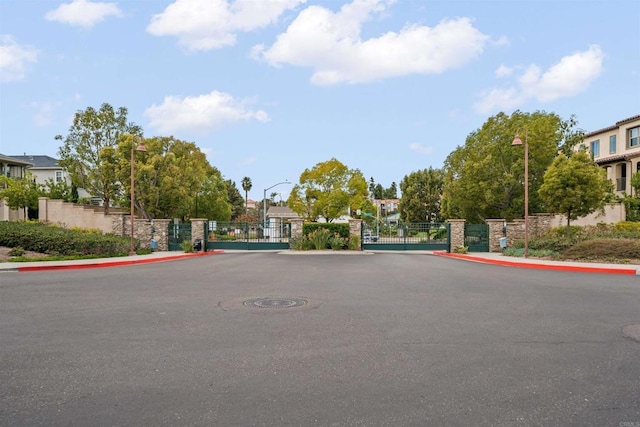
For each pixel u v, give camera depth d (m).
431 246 31.53
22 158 63.00
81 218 31.12
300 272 15.60
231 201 98.06
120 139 36.38
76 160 37.62
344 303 9.14
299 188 55.28
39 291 10.81
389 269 16.89
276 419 3.77
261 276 14.25
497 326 7.11
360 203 54.41
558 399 4.20
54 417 3.81
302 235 31.98
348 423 3.69
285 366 5.12
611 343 6.11
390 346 5.94
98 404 4.07
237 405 4.05
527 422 3.72
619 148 36.50
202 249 30.09
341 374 4.86
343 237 31.72
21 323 7.29
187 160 43.94
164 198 37.03
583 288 11.45
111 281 12.85
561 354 5.60
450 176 35.81
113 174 36.38
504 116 32.00
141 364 5.20
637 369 5.03
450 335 6.53
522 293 10.59
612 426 3.66
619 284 12.27
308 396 4.25
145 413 3.88
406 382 4.62
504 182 30.03
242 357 5.45
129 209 42.59
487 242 29.39
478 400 4.17
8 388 4.46
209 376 4.79
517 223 28.95
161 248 30.50
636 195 30.17
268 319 7.57
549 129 29.97
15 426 3.64
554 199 22.44
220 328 6.93
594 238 21.41
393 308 8.61
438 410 3.95
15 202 38.44
